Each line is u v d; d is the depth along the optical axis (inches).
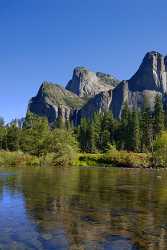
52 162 4037.9
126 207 1073.5
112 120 6958.7
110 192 1446.9
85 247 651.5
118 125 6850.4
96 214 958.4
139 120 6550.2
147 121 6496.1
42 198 1247.5
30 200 1197.7
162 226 816.9
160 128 6451.8
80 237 717.9
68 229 783.1
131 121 6343.5
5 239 700.7
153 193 1422.2
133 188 1608.0
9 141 5206.7
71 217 914.1
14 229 778.2
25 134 5196.9
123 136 6446.9
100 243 677.3
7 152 4052.7
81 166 4050.2
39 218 897.5
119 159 4256.9
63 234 740.7
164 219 896.3
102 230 776.3
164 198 1274.6
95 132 6535.4
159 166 4156.0
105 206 1090.7
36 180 1955.0
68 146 4242.1
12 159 3880.4
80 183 1818.4
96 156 4485.7
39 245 663.8
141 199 1246.9
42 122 5334.6
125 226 815.7
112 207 1072.2
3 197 1258.6
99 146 6594.5
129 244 671.1
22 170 2915.8
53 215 939.3
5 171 2738.7
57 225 820.0
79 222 855.1
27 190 1472.7
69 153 4178.2
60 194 1360.7
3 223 835.4
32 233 746.2
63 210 1015.0
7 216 917.8
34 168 3319.4
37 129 5196.9
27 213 962.1
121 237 719.1
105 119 6948.8
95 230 776.3
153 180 2091.5
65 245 663.8
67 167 3745.1
